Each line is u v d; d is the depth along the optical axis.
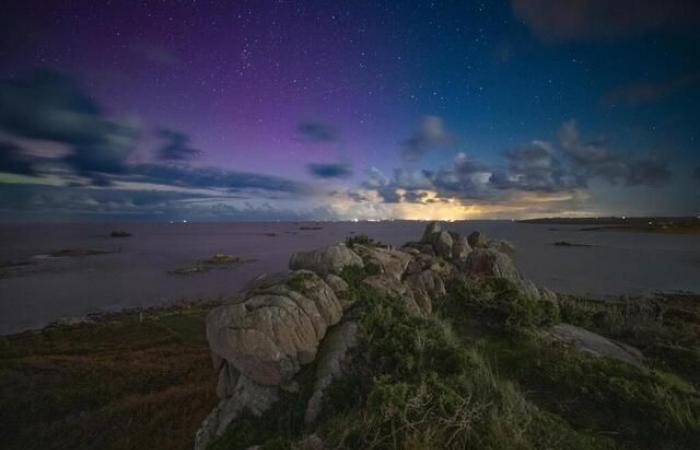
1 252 100.88
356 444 6.16
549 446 6.03
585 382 7.98
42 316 34.97
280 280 12.08
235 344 9.33
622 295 37.03
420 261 17.30
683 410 6.86
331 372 8.99
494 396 7.07
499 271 16.52
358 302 11.60
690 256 73.12
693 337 12.03
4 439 13.17
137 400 15.43
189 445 12.30
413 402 6.41
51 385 17.14
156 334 26.22
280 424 8.45
